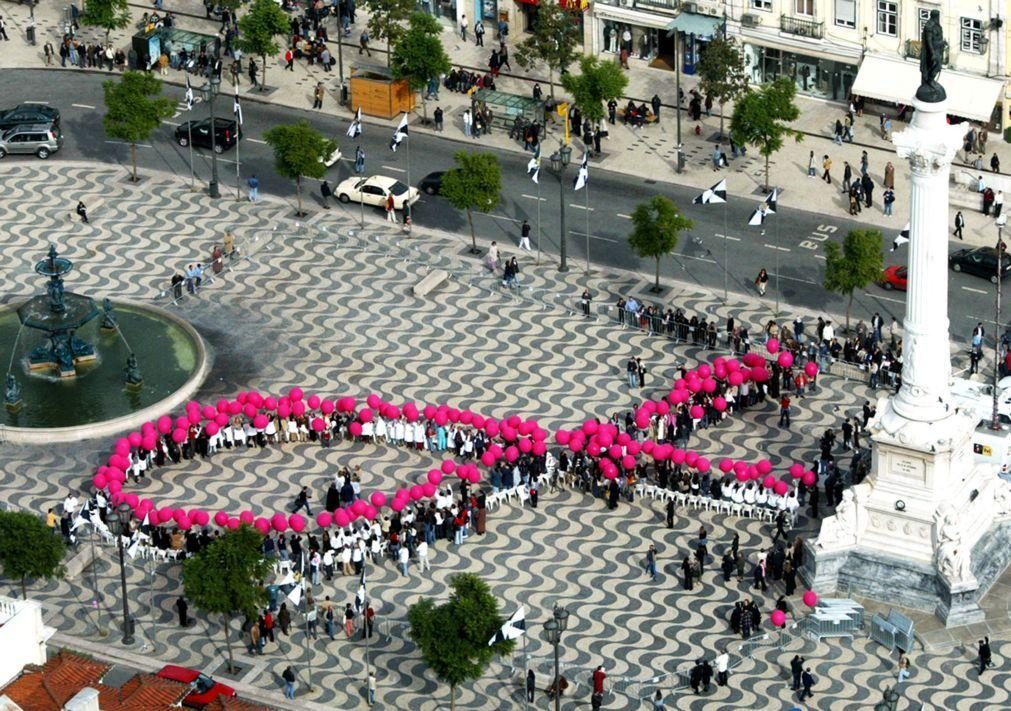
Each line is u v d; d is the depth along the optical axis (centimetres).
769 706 11594
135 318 15050
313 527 13038
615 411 13975
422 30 16950
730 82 16688
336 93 17750
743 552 12675
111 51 18238
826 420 13788
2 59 18425
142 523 12862
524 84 17712
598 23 17712
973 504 12406
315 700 11712
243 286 15412
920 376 12156
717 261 15438
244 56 18275
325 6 18262
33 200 16500
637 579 12538
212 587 11681
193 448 13625
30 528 12075
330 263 15650
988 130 16350
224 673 11919
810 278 15212
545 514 13075
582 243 15738
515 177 16538
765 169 16225
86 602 12494
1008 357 13938
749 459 13488
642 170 16525
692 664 11875
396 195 16038
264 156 16962
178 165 16875
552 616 12206
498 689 11769
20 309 14375
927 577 12175
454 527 12788
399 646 12088
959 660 11869
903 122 16762
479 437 13500
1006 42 15925
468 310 15062
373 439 13712
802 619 12106
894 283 14950
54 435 13875
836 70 16900
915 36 16325
